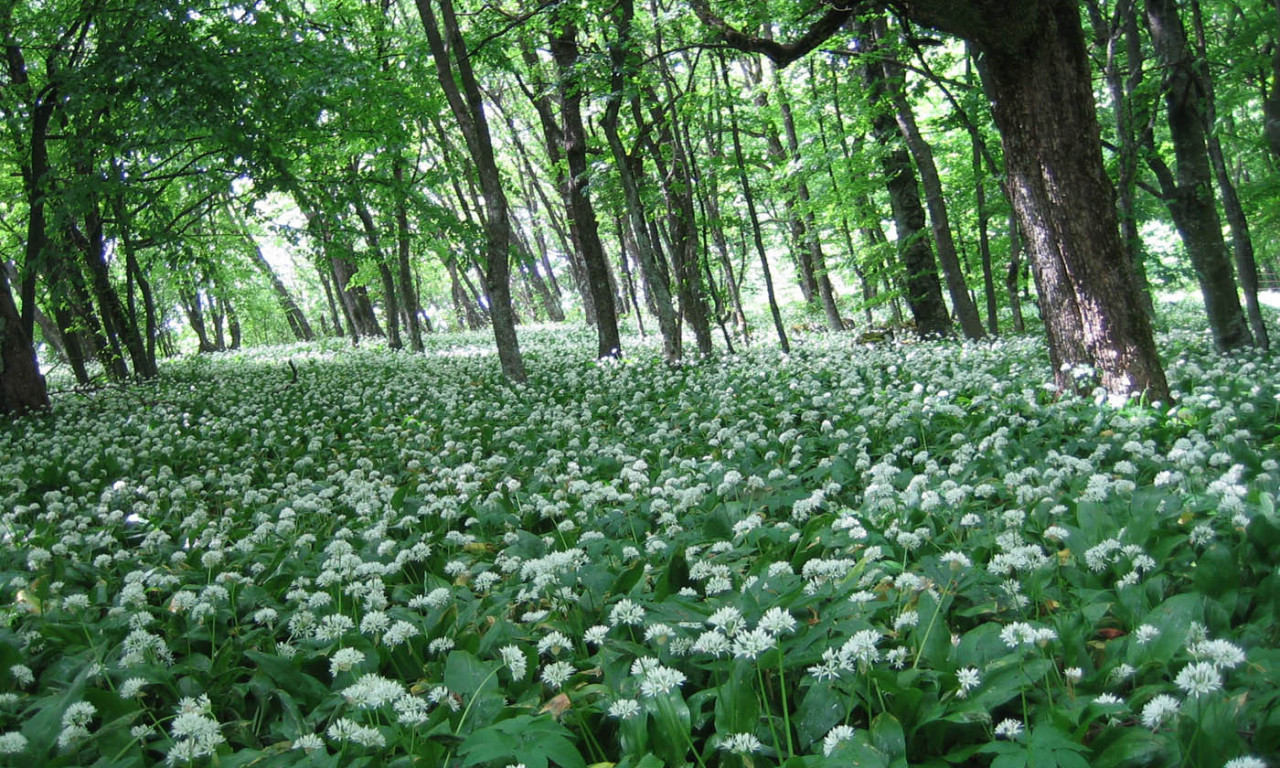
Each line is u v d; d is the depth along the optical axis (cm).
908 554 446
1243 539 378
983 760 280
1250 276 1148
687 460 687
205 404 1380
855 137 1753
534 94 1723
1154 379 753
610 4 1342
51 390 1827
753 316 3400
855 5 804
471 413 1097
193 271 1866
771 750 278
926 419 758
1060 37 752
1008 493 529
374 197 1762
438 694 324
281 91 1345
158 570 534
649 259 1488
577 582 427
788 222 2491
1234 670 286
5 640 383
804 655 326
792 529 493
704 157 1731
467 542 554
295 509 651
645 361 1542
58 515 717
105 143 1375
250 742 335
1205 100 1131
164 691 366
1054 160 765
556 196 3784
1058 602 369
